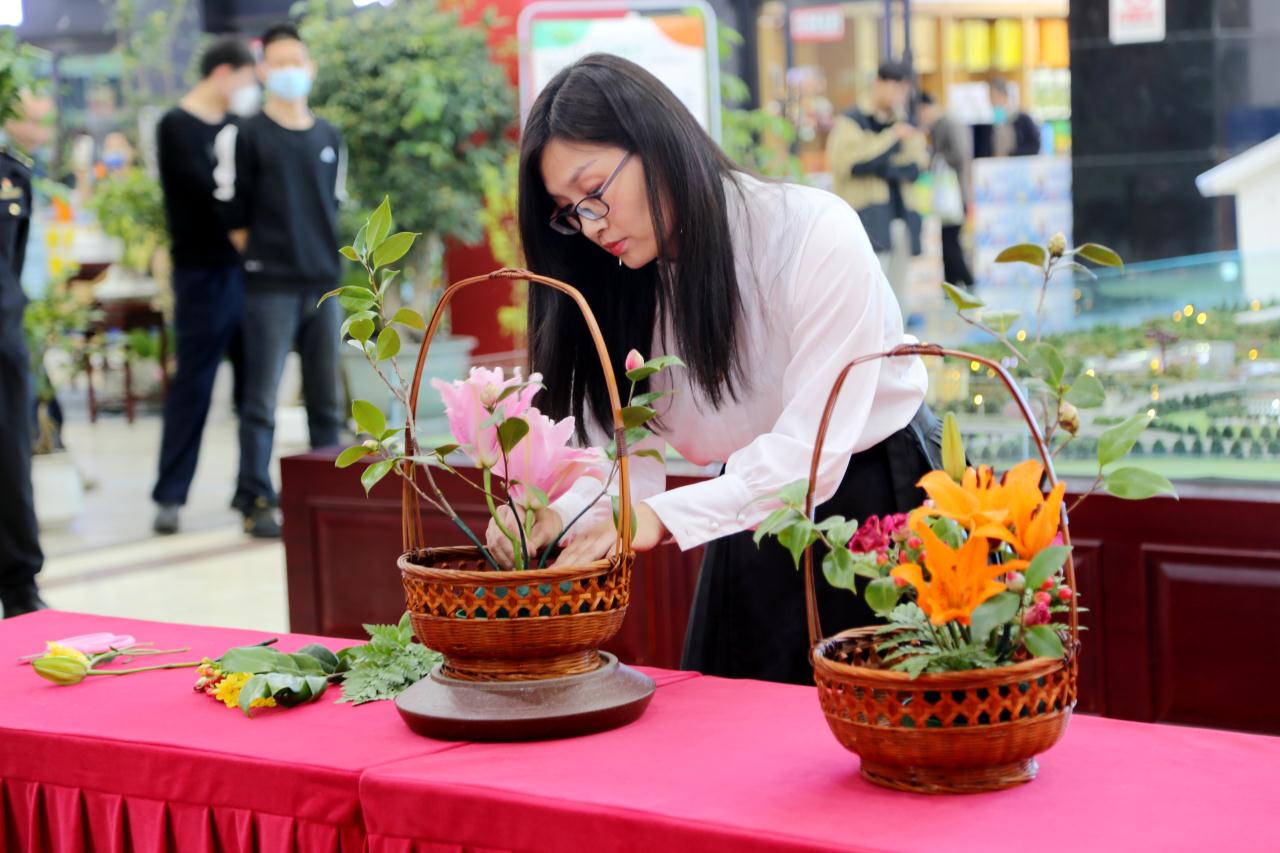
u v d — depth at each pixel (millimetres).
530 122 1821
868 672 1317
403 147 7117
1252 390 2691
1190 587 2625
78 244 8609
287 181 5656
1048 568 1257
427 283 7410
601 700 1548
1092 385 1476
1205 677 2635
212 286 5922
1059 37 8703
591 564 1565
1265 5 5898
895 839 1222
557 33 6043
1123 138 6113
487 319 7758
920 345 1388
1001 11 8672
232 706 1703
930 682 1296
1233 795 1323
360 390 6070
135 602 4816
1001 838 1224
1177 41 5977
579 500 1853
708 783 1373
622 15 6332
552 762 1448
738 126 7773
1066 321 2891
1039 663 1314
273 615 4590
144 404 9867
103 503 6730
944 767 1323
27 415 4301
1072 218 6230
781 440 1761
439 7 7719
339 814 1451
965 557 1290
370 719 1643
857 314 1803
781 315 1879
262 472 5816
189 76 8906
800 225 1844
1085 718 1573
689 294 1806
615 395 1588
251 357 5758
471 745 1524
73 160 8727
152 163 8492
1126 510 2656
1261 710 2594
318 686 1729
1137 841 1216
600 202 1781
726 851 1251
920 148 6992
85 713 1696
